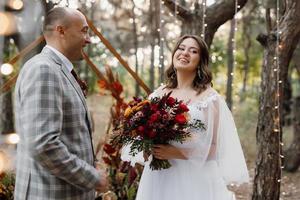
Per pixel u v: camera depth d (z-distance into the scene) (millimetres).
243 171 2844
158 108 2498
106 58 11266
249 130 8734
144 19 9766
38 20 5402
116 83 4062
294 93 12094
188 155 2711
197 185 2736
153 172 2855
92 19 9273
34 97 1837
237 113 9617
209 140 2705
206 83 2900
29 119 1826
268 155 3969
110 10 10172
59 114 1874
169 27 8945
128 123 2492
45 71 1882
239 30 10828
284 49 3926
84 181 1913
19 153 2068
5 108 6789
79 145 2008
